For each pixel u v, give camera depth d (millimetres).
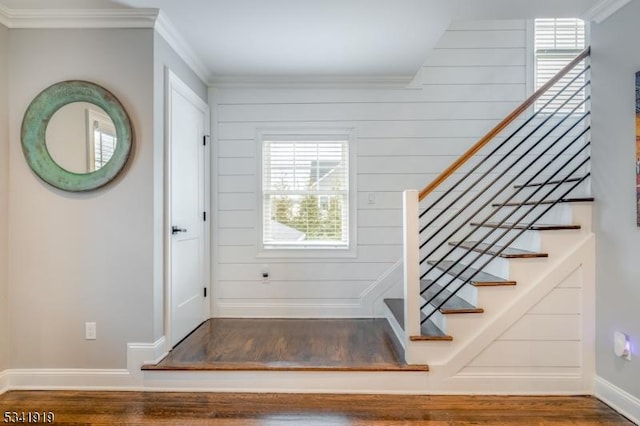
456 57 3803
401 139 3805
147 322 2627
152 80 2623
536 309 2527
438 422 2199
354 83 3795
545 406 2375
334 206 3898
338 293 3832
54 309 2629
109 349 2627
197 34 2906
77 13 2557
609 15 2406
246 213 3854
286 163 3893
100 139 2602
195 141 3461
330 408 2354
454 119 3799
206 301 3738
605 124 2434
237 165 3848
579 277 2512
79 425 2170
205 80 3717
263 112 3832
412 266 2564
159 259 2721
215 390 2576
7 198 2609
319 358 2707
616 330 2328
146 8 2529
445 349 2551
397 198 3809
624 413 2260
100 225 2627
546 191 3697
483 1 2463
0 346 2557
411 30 2861
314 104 3826
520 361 2531
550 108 3768
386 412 2307
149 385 2596
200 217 3586
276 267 3848
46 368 2621
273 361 2654
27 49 2613
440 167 3799
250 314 3846
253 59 3367
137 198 2629
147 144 2625
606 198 2410
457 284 3061
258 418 2240
